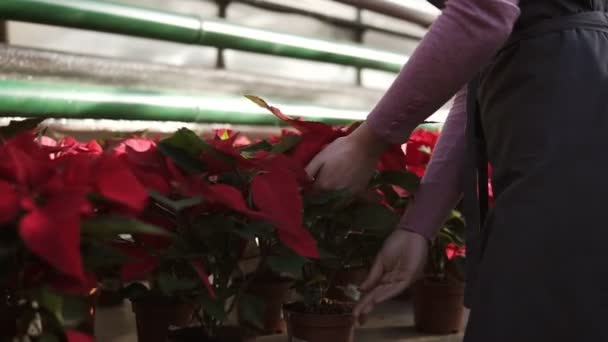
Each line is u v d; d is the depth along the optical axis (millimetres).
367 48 2344
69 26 1466
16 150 551
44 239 485
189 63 1912
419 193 948
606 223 667
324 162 805
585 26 728
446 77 707
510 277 679
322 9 2301
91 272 627
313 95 2227
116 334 1112
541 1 734
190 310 956
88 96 1443
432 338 1238
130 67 1683
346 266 1073
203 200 731
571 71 700
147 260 710
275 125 1944
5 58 1406
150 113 1593
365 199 939
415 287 1281
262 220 775
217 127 1852
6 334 618
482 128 817
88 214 564
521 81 724
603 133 682
